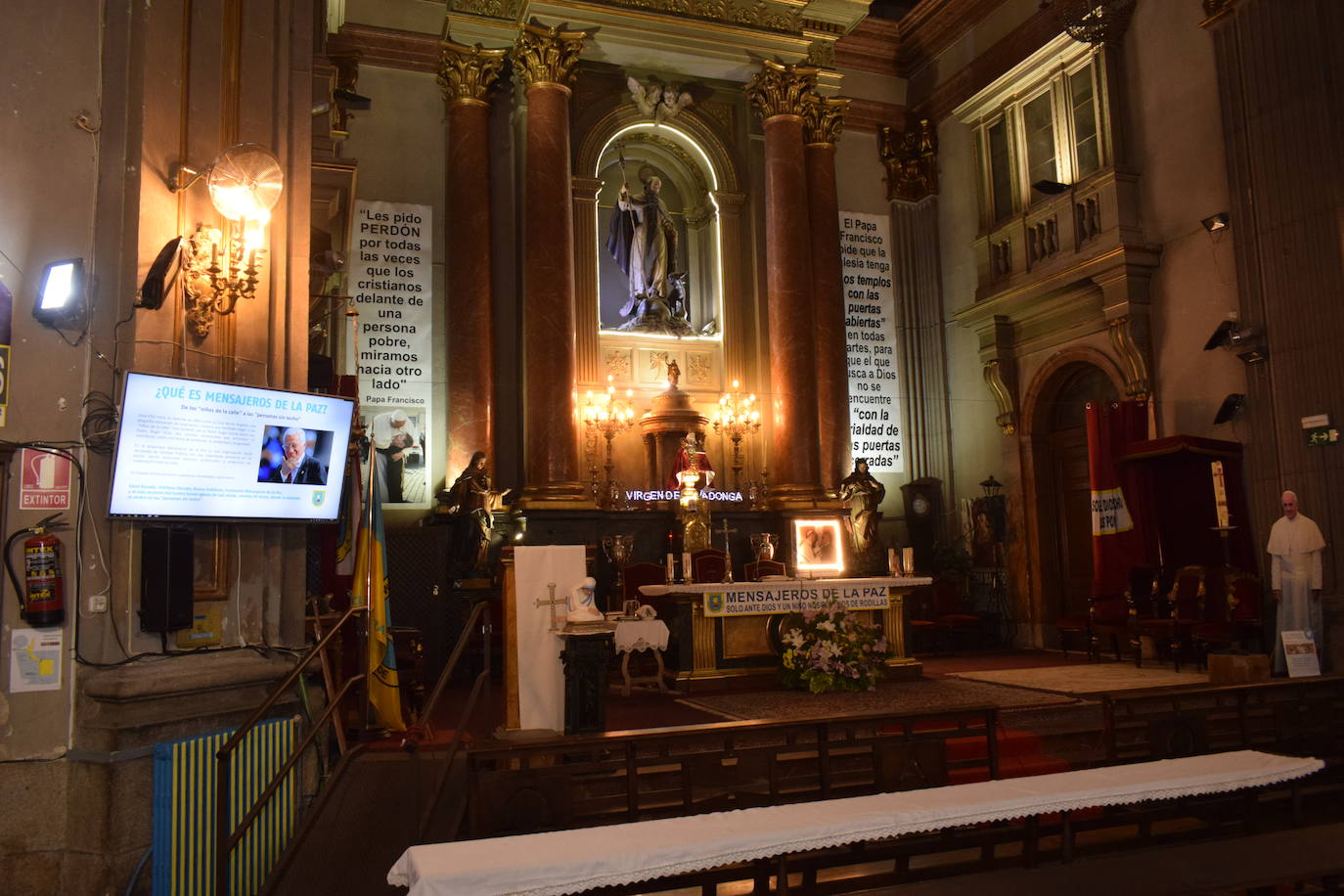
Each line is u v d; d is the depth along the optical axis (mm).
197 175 5621
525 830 4734
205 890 4984
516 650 6391
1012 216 13766
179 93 5637
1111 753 5988
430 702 5469
